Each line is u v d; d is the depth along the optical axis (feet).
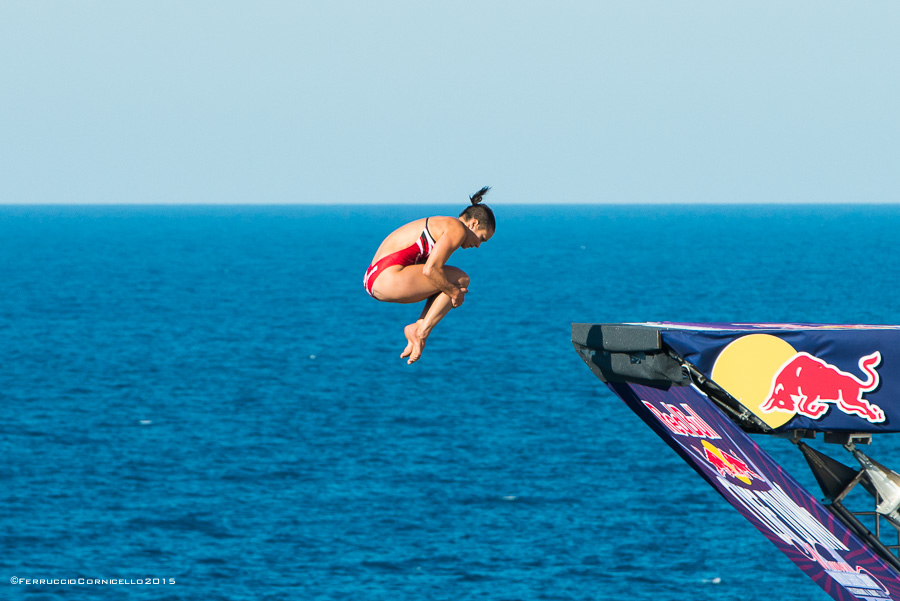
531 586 393.09
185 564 425.28
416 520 480.64
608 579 398.62
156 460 602.44
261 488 541.75
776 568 407.44
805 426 99.25
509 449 617.21
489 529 462.19
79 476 563.89
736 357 98.94
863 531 110.11
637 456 593.01
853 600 113.39
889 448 591.37
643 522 467.52
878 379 99.09
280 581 404.57
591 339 107.86
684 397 108.27
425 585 397.39
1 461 591.78
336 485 545.44
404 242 100.27
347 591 392.27
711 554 424.46
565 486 531.09
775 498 109.29
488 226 101.86
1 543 448.24
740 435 105.40
